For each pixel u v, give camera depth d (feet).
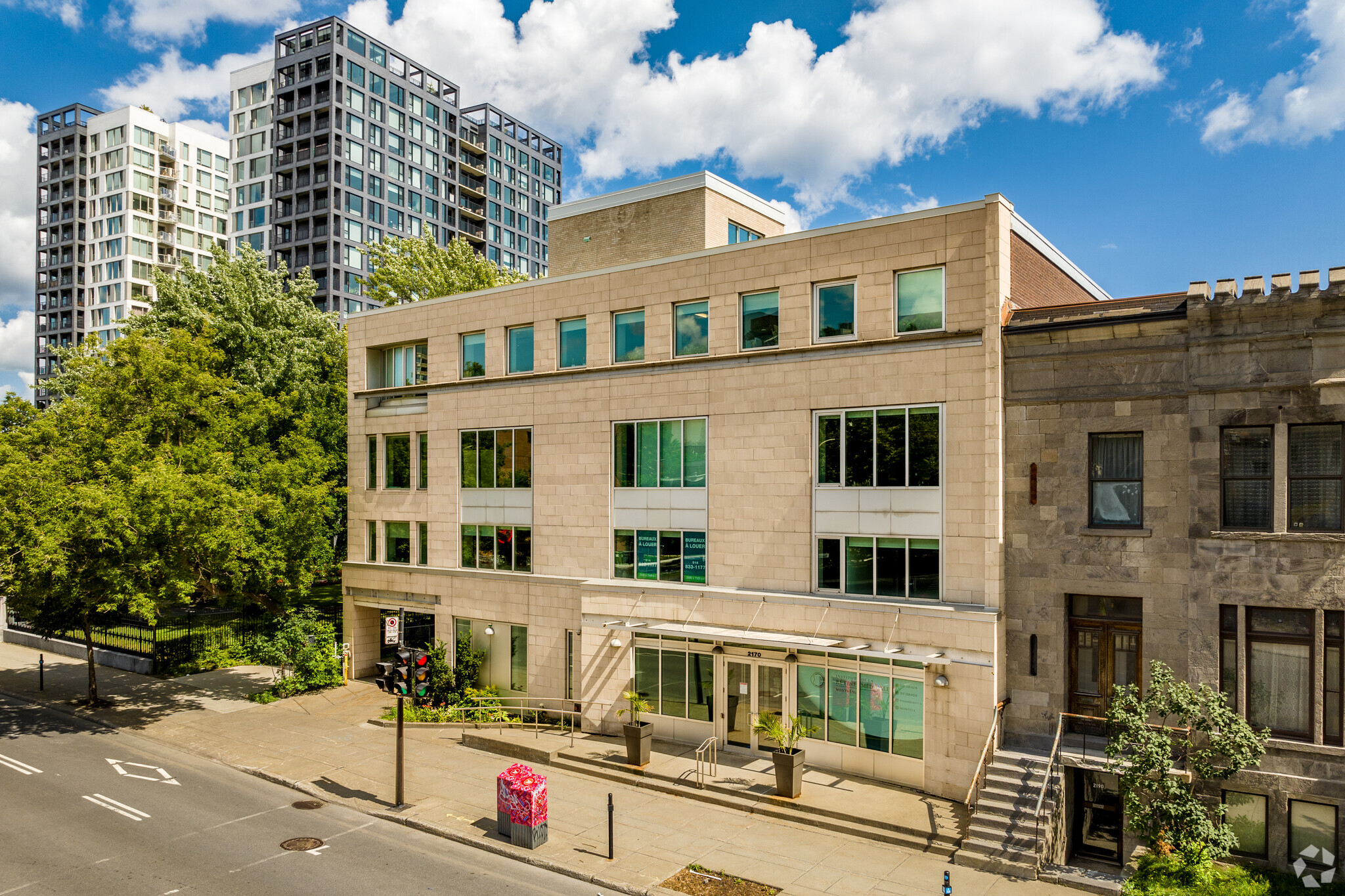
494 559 91.25
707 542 75.41
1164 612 56.70
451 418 95.20
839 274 69.10
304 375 134.00
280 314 136.87
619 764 69.10
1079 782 59.41
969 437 62.80
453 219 328.08
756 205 101.55
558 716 84.02
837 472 69.10
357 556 104.42
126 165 338.13
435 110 321.73
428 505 97.30
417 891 48.80
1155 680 52.26
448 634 94.43
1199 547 54.19
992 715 59.21
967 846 53.21
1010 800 55.11
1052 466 60.70
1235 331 53.47
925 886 49.49
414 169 309.42
